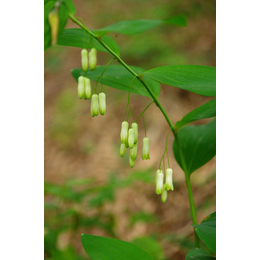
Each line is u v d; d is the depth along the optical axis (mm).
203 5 8047
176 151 2334
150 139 5797
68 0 1513
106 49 1757
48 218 3174
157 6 8352
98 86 7184
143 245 3074
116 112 6664
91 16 9422
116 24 1455
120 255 1624
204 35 7215
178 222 4242
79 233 4000
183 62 6531
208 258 1684
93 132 6504
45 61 8836
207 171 4805
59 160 6172
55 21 1339
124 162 5617
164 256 3412
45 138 6793
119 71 2256
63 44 1848
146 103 6480
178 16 1327
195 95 6312
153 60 6820
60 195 3102
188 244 3350
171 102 6324
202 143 2311
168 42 7188
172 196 4691
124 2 9234
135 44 7227
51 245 2674
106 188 3420
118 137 6242
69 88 7777
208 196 4406
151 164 5363
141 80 1844
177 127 2061
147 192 4816
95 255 1619
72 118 6969
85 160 5980
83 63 1593
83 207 3479
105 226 3205
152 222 4152
